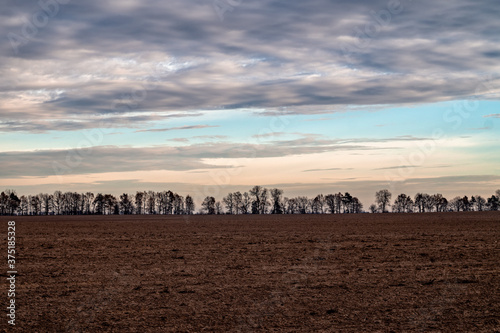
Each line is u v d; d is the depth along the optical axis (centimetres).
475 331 1010
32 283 1563
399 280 1575
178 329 1032
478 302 1262
